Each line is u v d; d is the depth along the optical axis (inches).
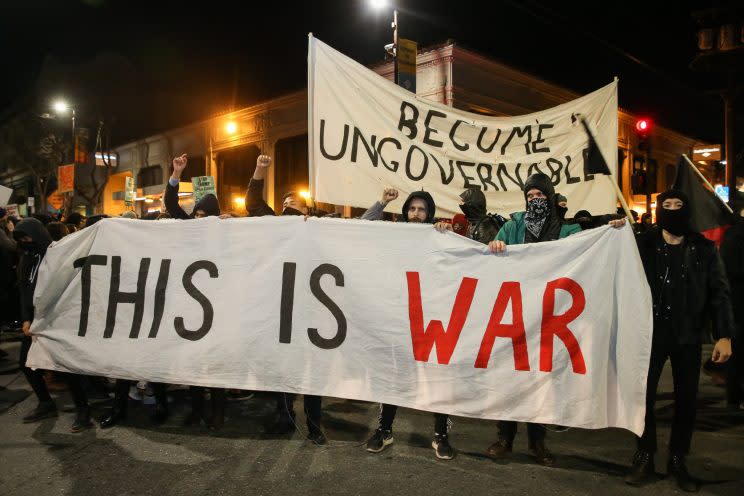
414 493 126.0
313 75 168.1
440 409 139.5
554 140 206.4
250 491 127.9
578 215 238.4
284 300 152.6
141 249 167.5
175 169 197.6
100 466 143.0
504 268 139.6
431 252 145.1
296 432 166.7
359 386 145.3
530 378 135.0
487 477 134.6
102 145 1013.2
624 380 129.0
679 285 131.4
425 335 142.1
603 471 138.6
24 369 179.3
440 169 187.5
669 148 912.9
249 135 722.2
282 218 157.0
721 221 159.3
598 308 132.3
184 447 155.6
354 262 149.6
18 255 274.4
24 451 153.9
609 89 216.8
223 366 153.6
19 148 1088.8
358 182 173.0
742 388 190.7
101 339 164.4
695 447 155.9
